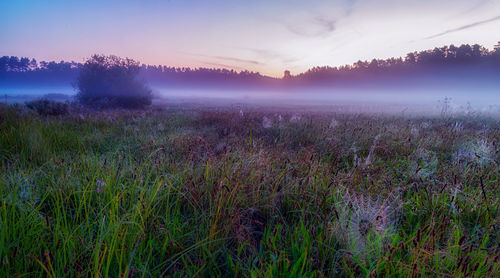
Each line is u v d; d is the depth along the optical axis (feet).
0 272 3.86
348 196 6.75
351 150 13.03
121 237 4.73
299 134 18.99
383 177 9.05
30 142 12.07
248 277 4.30
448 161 11.75
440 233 5.15
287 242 5.46
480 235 5.65
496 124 24.97
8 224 5.04
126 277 3.73
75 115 32.81
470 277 4.03
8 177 7.52
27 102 36.24
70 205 6.79
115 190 6.99
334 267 4.51
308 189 7.88
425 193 7.62
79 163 9.43
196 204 6.93
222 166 8.87
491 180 8.61
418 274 4.18
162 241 5.35
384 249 4.89
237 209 6.23
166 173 9.15
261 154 10.91
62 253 4.56
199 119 29.71
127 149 13.56
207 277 4.71
